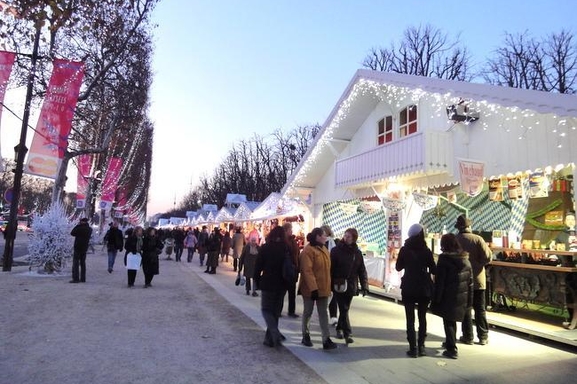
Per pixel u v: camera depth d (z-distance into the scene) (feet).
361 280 22.06
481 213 36.19
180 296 34.14
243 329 23.20
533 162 26.48
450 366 17.99
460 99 30.89
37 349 17.88
